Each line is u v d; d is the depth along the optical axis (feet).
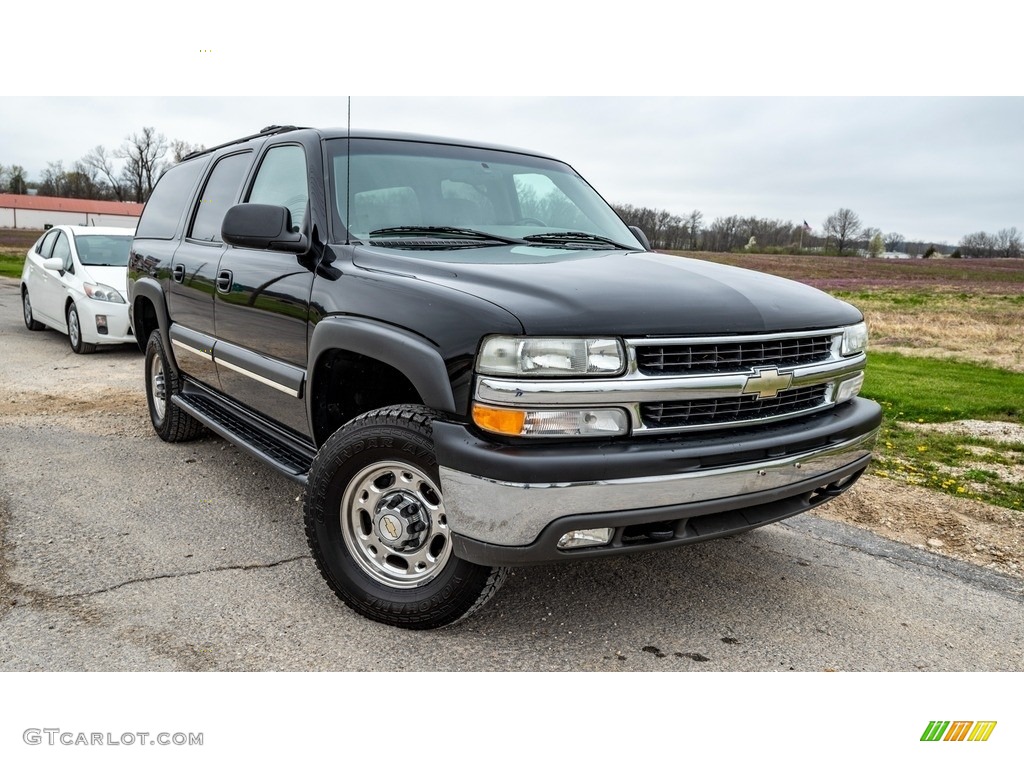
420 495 9.59
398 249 11.02
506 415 8.37
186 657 9.09
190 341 15.23
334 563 10.12
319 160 12.12
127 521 13.15
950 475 18.04
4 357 29.48
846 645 9.98
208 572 11.32
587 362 8.41
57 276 32.07
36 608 10.07
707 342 9.00
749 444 9.13
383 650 9.41
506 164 13.88
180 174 18.30
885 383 30.81
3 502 13.82
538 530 8.32
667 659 9.48
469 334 8.62
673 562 12.38
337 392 11.28
